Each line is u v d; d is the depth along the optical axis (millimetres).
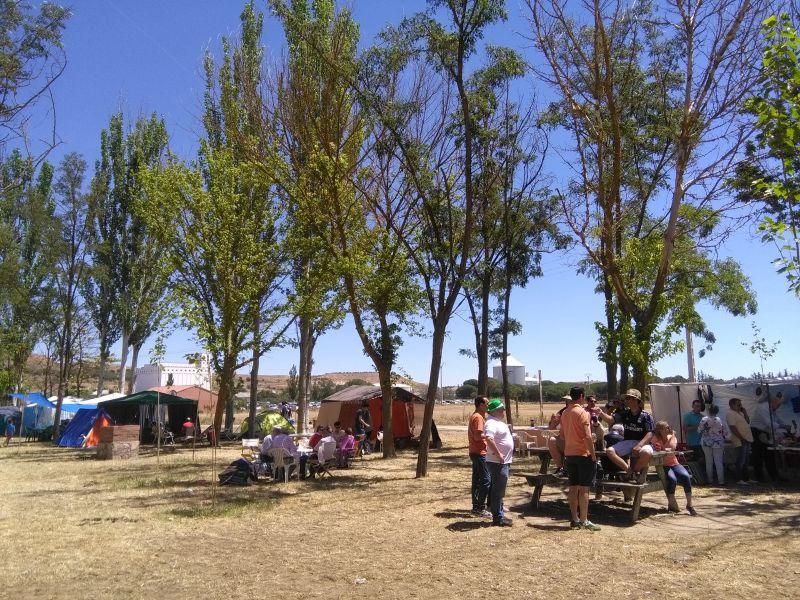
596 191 14438
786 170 7355
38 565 7297
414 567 6953
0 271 26000
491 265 20703
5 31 10898
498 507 9070
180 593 6188
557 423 17188
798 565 6613
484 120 15688
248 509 10938
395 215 17156
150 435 29203
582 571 6586
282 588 6289
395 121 15008
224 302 22625
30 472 17703
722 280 22844
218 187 22281
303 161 16250
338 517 10125
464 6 13984
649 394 15023
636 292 14883
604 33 13289
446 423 43438
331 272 16484
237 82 20859
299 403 27578
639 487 9031
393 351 18891
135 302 35188
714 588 5922
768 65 7242
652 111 16828
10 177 13008
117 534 9000
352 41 15688
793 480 12508
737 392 13273
